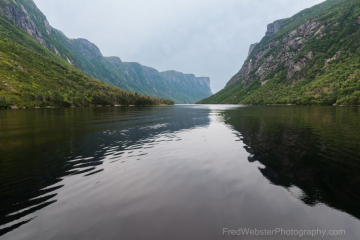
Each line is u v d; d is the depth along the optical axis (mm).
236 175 11125
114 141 21875
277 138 22484
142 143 20750
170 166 12992
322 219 6797
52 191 9375
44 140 22453
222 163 13461
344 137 22344
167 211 7359
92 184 10148
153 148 18391
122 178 10938
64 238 5926
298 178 10570
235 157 14930
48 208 7766
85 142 21344
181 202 8039
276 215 7031
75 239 5871
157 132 28469
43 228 6445
